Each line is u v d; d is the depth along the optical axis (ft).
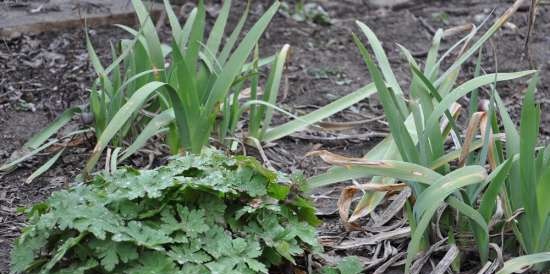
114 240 11.05
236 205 12.51
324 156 12.96
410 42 23.22
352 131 18.25
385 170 12.70
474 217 12.12
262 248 12.21
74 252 11.68
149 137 15.44
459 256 12.91
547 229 12.46
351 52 22.52
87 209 11.41
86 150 16.76
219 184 11.93
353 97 16.99
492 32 14.29
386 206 14.56
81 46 21.84
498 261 12.39
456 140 14.39
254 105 16.60
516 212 12.58
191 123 15.31
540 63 21.62
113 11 23.22
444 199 12.51
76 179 14.10
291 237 12.05
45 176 15.99
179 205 11.88
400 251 13.47
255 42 15.56
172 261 11.42
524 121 12.07
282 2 25.64
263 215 12.33
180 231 11.74
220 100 15.39
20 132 17.74
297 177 12.89
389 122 13.00
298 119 15.72
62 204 11.44
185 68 14.94
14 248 12.01
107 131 14.05
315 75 20.94
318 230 14.16
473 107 14.11
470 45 22.67
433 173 12.55
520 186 12.67
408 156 13.15
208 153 13.80
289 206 12.80
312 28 23.91
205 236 11.86
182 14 24.14
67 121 16.44
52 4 23.56
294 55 22.12
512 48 22.49
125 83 15.51
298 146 17.40
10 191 15.46
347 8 25.62
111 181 12.21
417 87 14.28
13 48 21.50
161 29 23.12
